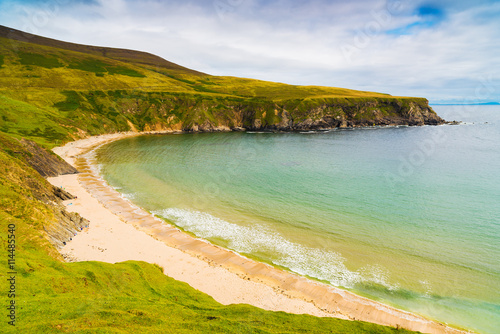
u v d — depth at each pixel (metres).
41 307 20.67
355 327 25.52
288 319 25.95
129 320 21.66
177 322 22.92
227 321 23.92
